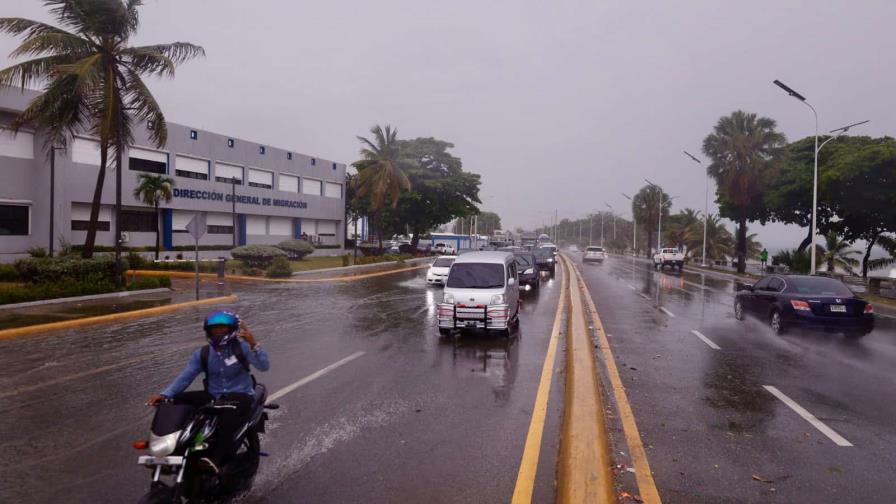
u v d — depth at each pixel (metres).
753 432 6.39
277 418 6.79
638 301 21.22
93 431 6.37
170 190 33.97
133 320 15.34
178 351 11.05
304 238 51.81
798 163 43.03
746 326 14.81
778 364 10.15
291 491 4.79
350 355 10.69
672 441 6.07
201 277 29.11
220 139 41.31
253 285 26.52
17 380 8.72
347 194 62.34
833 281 13.94
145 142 35.06
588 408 6.67
